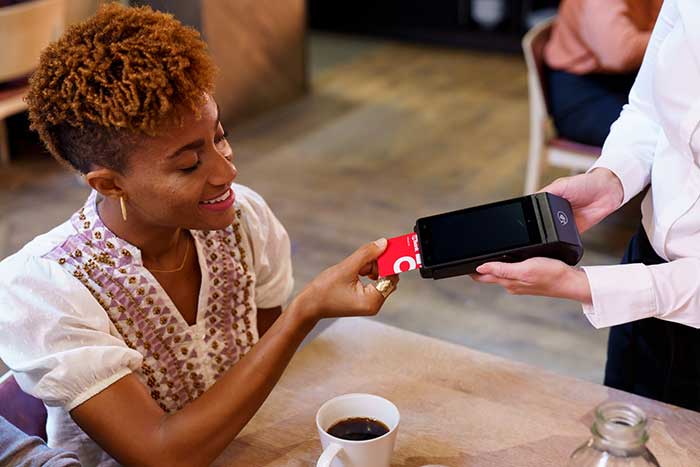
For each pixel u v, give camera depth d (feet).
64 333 3.64
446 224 3.76
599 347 8.45
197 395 4.21
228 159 3.80
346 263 3.73
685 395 4.69
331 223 10.89
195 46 3.46
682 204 4.14
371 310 3.67
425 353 4.41
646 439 3.04
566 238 3.66
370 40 18.85
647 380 4.83
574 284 3.76
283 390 4.17
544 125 9.45
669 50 3.96
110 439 3.61
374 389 4.16
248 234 4.37
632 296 3.80
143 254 3.95
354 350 4.44
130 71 3.30
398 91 15.78
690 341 4.54
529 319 8.91
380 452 3.35
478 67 17.16
